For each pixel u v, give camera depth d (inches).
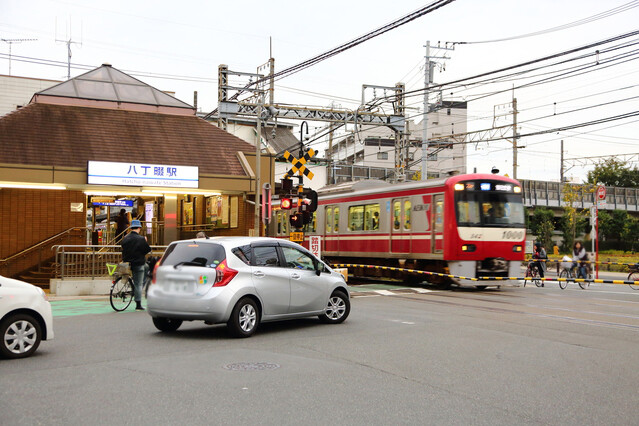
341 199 1021.2
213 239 418.3
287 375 281.6
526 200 2610.7
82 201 876.6
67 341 379.2
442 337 396.2
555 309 577.3
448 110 3304.6
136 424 206.4
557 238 2795.3
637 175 3595.0
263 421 210.8
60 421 209.2
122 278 560.7
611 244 2891.2
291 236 759.7
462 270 777.6
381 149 3189.0
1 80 1413.6
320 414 220.1
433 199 812.0
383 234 908.0
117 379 271.1
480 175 803.4
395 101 1604.3
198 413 219.1
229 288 388.5
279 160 2048.5
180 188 858.1
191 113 1007.0
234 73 1526.8
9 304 316.8
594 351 352.2
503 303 629.9
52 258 852.6
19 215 846.5
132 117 943.7
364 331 422.9
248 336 396.8
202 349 351.6
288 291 424.8
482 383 271.1
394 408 229.3
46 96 906.7
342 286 468.8
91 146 850.1
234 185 899.4
